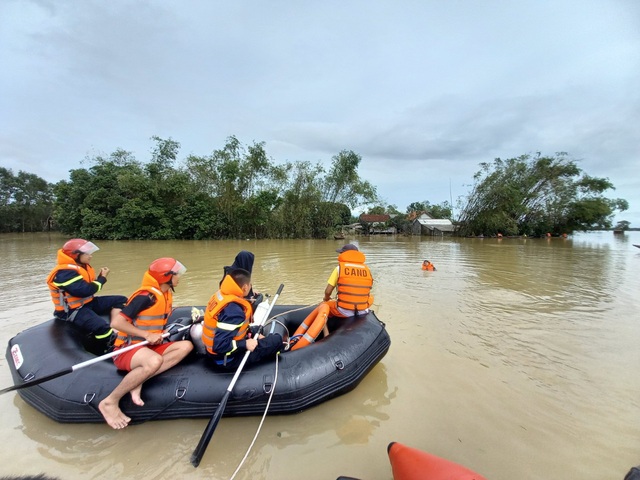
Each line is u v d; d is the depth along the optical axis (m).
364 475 2.12
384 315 5.45
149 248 16.23
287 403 2.66
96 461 2.23
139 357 2.48
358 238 32.34
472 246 20.88
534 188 33.72
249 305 2.80
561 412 2.83
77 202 23.48
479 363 3.72
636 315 5.55
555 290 7.45
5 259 12.00
